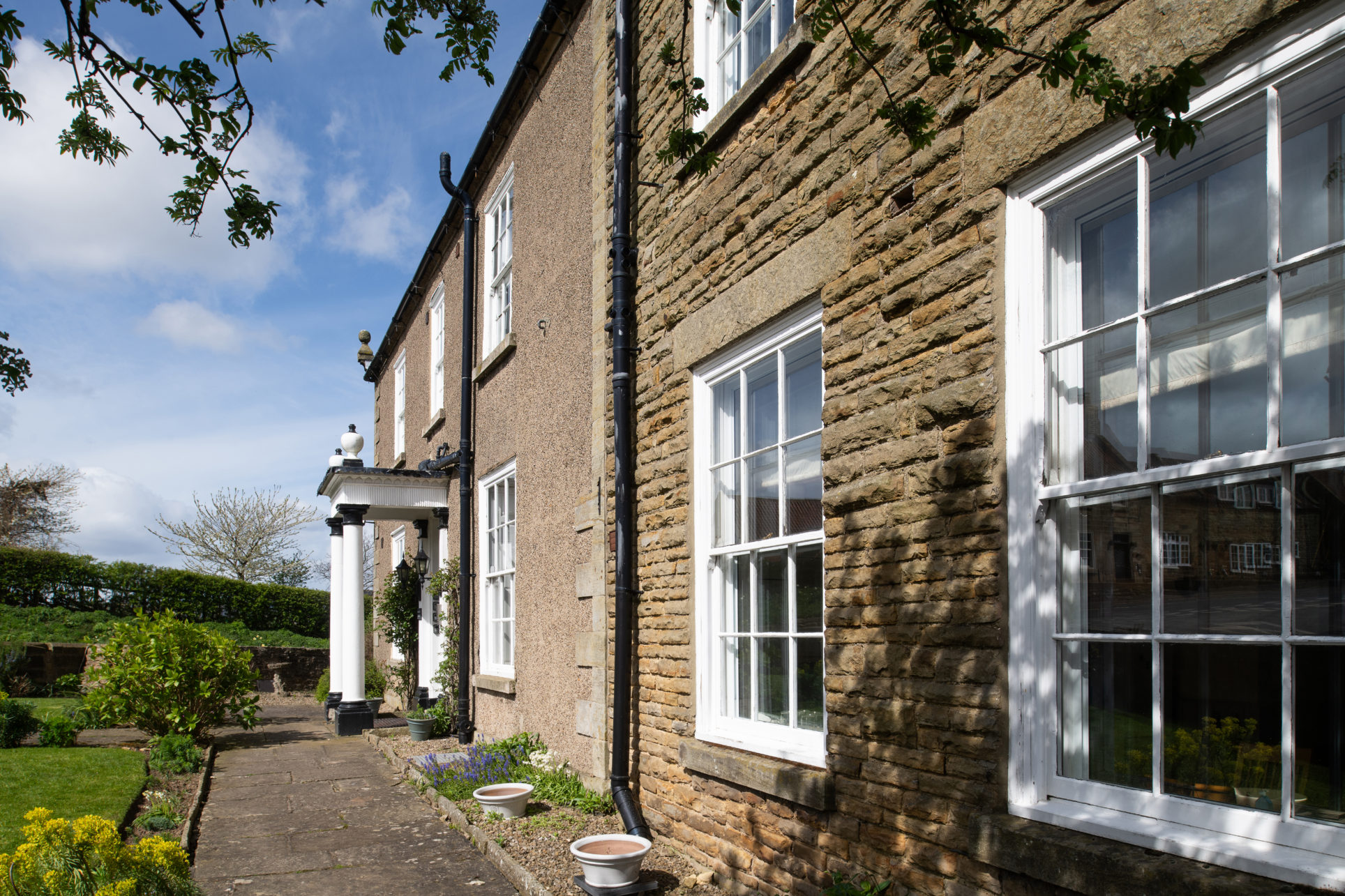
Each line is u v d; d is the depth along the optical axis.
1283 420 2.26
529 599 7.63
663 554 5.25
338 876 4.98
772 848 4.02
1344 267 2.15
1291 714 2.17
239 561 29.78
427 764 7.69
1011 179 2.98
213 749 9.59
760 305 4.36
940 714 3.11
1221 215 2.44
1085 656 2.74
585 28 6.85
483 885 4.75
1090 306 2.81
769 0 4.75
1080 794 2.68
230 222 3.78
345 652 11.34
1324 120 2.22
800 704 4.11
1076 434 2.81
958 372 3.12
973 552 3.03
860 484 3.57
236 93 3.42
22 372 6.46
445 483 11.52
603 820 5.61
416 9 3.55
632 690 5.58
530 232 8.05
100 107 3.53
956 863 3.00
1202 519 2.42
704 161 3.51
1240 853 2.20
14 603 18.17
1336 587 2.10
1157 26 2.50
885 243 3.51
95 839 3.32
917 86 3.39
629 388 5.68
